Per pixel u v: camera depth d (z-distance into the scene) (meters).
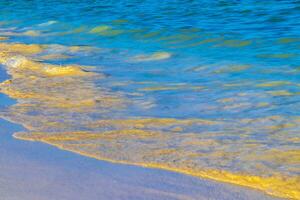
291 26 23.33
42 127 10.56
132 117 11.16
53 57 18.55
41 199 7.36
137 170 8.40
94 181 7.96
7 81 14.78
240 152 9.12
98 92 13.33
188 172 8.31
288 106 11.53
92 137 9.95
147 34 22.89
